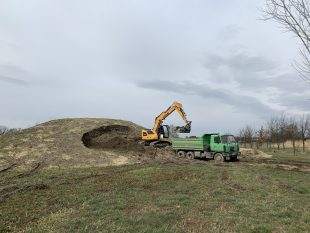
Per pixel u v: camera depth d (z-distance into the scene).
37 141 33.88
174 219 13.03
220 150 35.62
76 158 30.25
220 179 21.69
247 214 14.03
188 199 16.36
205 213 14.03
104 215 13.48
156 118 40.28
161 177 21.77
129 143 38.97
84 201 15.91
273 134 62.44
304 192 19.95
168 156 37.03
